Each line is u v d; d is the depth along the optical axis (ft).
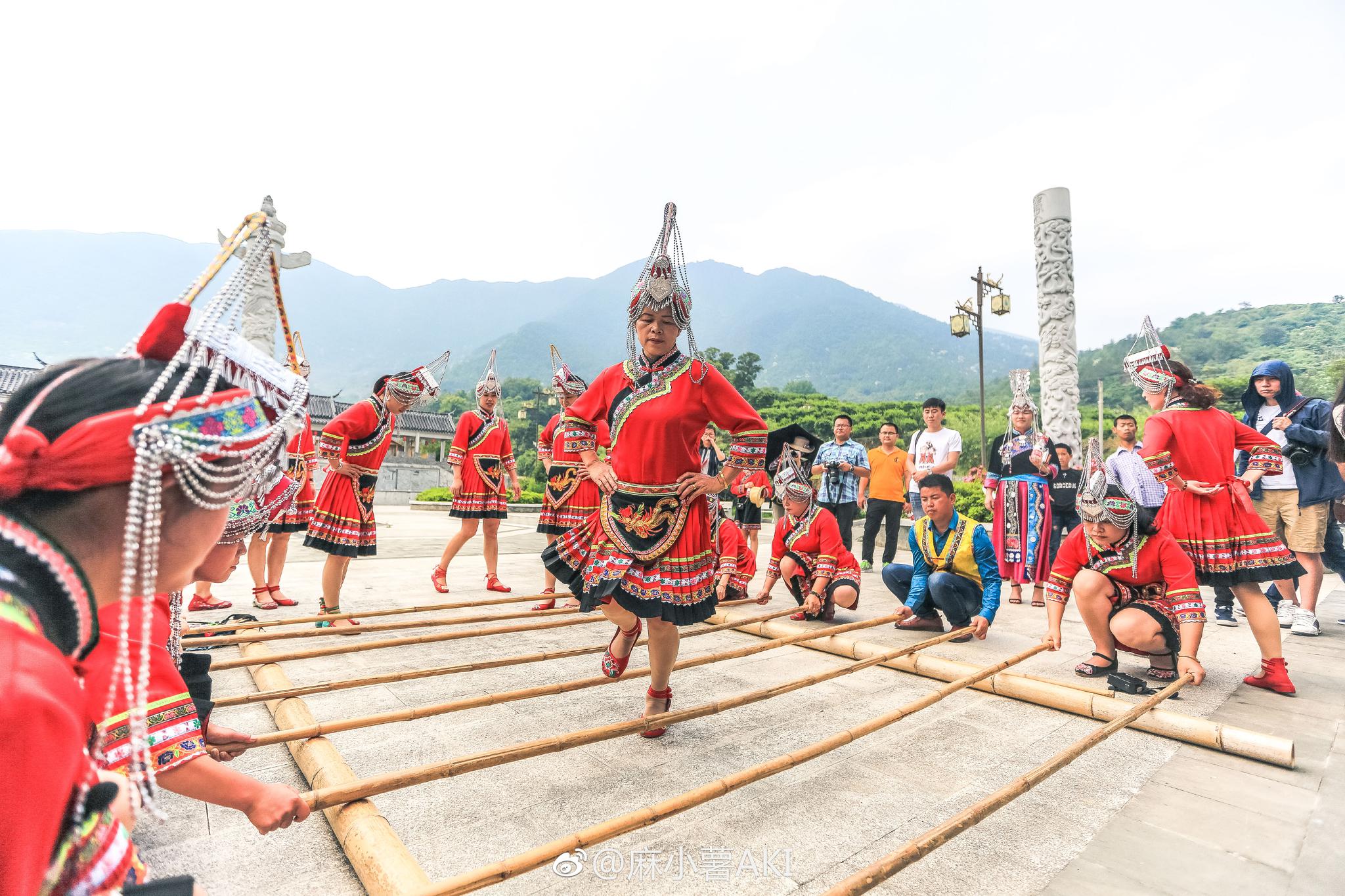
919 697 11.57
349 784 6.29
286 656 10.94
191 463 2.35
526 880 6.07
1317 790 8.18
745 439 9.29
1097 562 12.34
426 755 8.77
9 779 1.85
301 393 2.89
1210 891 6.08
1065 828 7.24
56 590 2.18
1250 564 11.94
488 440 20.40
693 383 9.19
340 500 15.60
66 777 2.02
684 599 8.95
